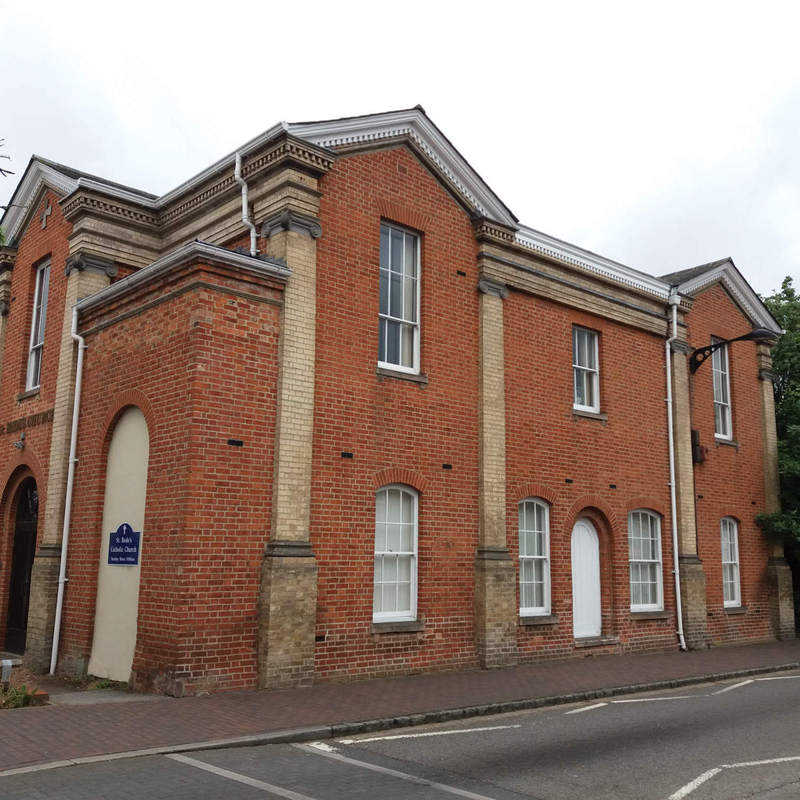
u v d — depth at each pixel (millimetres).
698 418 19625
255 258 11984
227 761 7789
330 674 12148
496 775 7555
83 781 6926
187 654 10727
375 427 13289
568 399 16641
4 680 10484
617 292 18109
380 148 14164
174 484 11281
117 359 13070
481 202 15586
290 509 11828
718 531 19609
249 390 11773
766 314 22312
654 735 9320
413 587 13586
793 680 14312
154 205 15594
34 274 17125
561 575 15812
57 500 13820
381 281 14102
